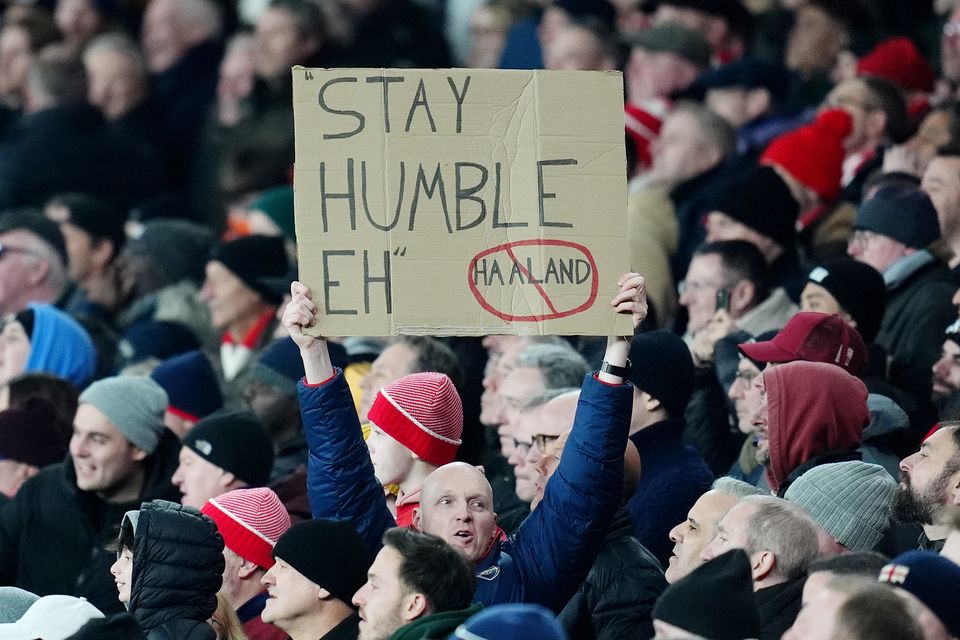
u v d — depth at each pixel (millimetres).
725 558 22047
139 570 25531
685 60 48125
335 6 58500
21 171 55188
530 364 32406
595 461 25328
